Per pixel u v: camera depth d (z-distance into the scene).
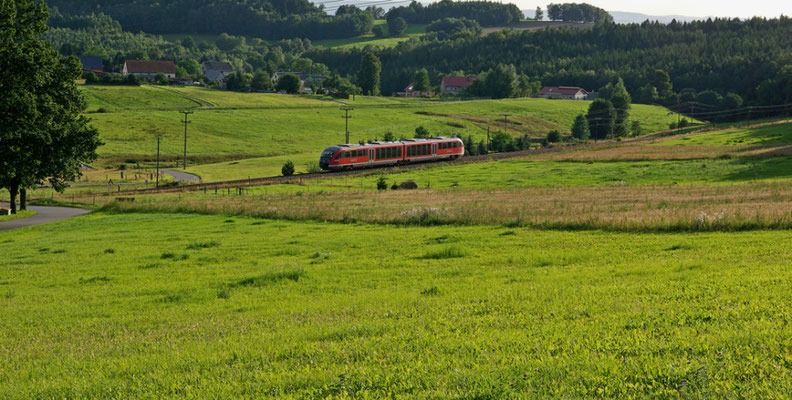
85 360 11.05
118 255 29.17
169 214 52.56
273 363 9.51
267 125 190.88
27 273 24.75
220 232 38.00
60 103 49.97
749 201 36.50
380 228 35.41
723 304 11.20
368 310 13.61
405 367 8.69
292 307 14.99
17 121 42.34
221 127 182.88
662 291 13.15
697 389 6.96
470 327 11.12
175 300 17.33
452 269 20.00
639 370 7.74
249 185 81.56
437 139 106.31
